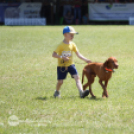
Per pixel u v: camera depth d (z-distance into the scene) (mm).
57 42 22391
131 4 41031
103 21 41719
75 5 40906
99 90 9664
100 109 7504
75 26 36188
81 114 7164
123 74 12031
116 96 8836
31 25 38844
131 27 33812
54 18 43312
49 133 6062
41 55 16953
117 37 24375
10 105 7988
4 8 40938
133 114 7164
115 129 6246
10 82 10883
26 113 7305
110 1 41375
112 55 16938
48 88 10000
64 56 8508
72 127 6355
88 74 9016
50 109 7570
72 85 10320
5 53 17547
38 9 40875
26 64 14352
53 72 12625
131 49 18844
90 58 16219
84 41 22625
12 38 24094
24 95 9078
